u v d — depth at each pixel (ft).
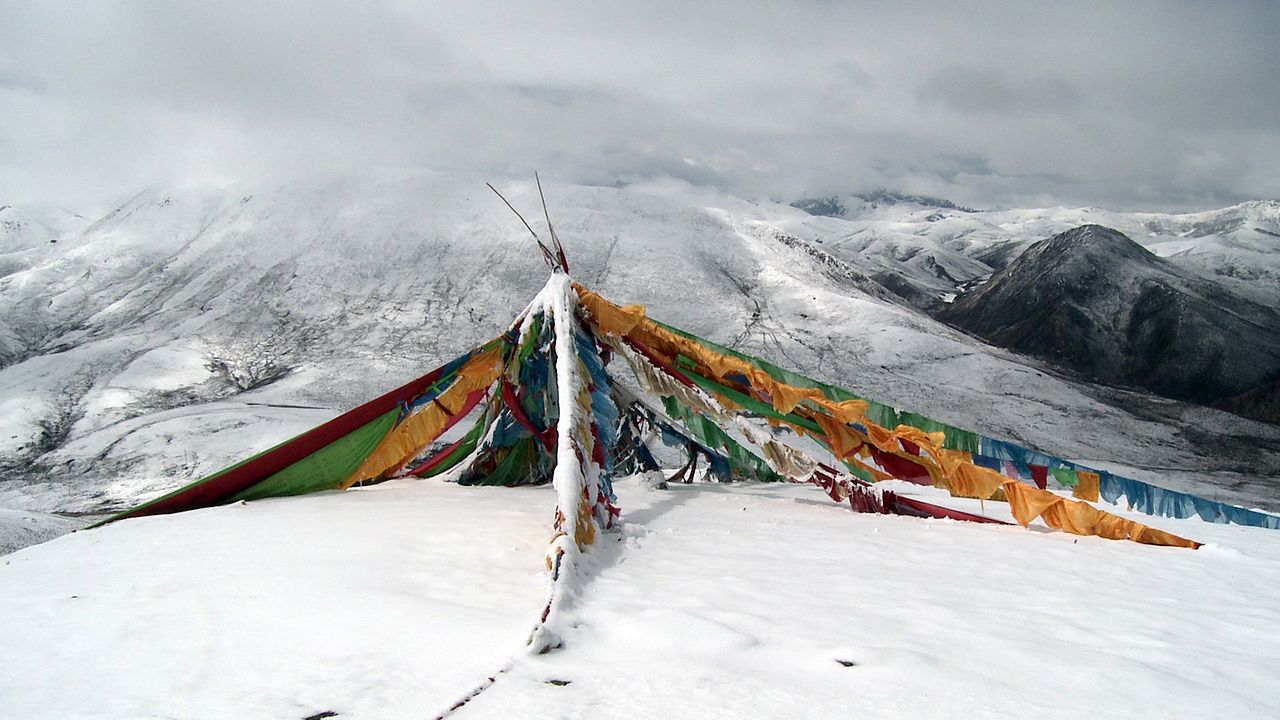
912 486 54.49
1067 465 40.78
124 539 30.99
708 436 50.24
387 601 20.85
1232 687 15.65
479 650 17.17
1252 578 26.86
